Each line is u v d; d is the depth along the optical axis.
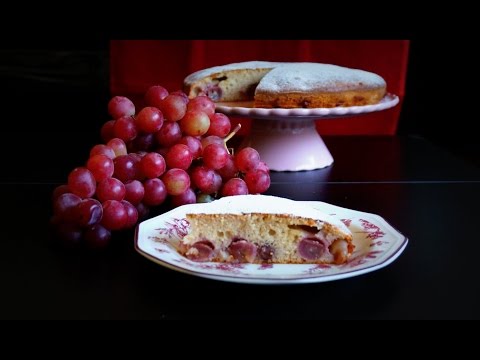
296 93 0.80
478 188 0.70
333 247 0.47
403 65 1.44
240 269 0.46
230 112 0.74
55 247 0.50
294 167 0.77
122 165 0.54
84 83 1.57
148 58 1.43
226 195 0.58
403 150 0.90
